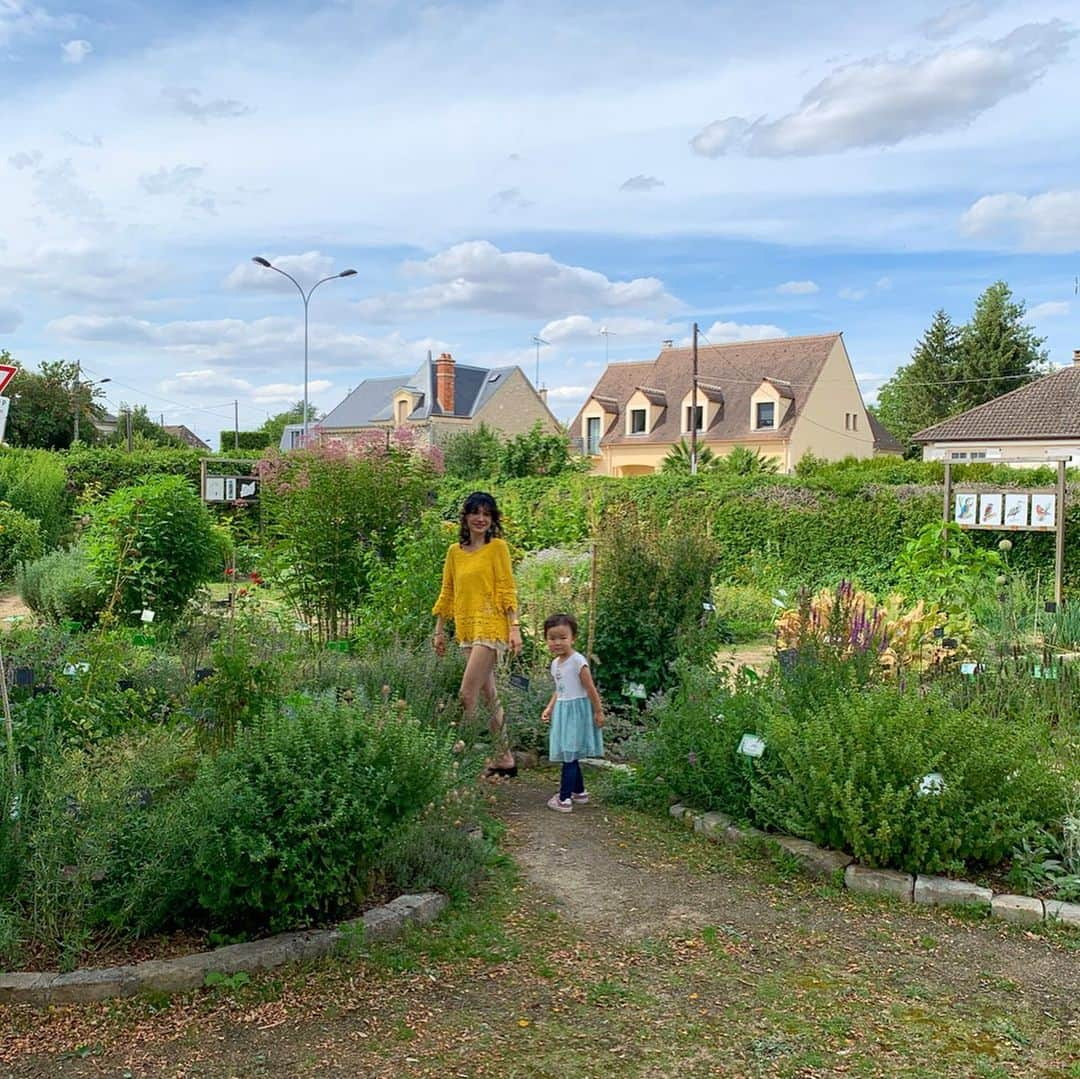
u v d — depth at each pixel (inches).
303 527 381.7
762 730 208.8
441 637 257.8
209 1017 128.5
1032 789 183.6
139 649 280.1
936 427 1290.6
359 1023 127.2
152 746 171.0
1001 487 526.3
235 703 215.3
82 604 399.9
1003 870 179.0
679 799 220.2
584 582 360.8
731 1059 119.6
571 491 745.6
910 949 152.2
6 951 138.3
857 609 331.0
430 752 163.0
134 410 2573.8
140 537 387.2
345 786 151.3
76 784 151.6
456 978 139.5
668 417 1839.3
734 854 192.9
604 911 164.9
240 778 149.9
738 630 489.4
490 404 1932.8
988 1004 134.9
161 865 143.9
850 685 219.1
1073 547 555.2
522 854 191.9
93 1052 120.8
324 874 147.5
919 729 187.5
